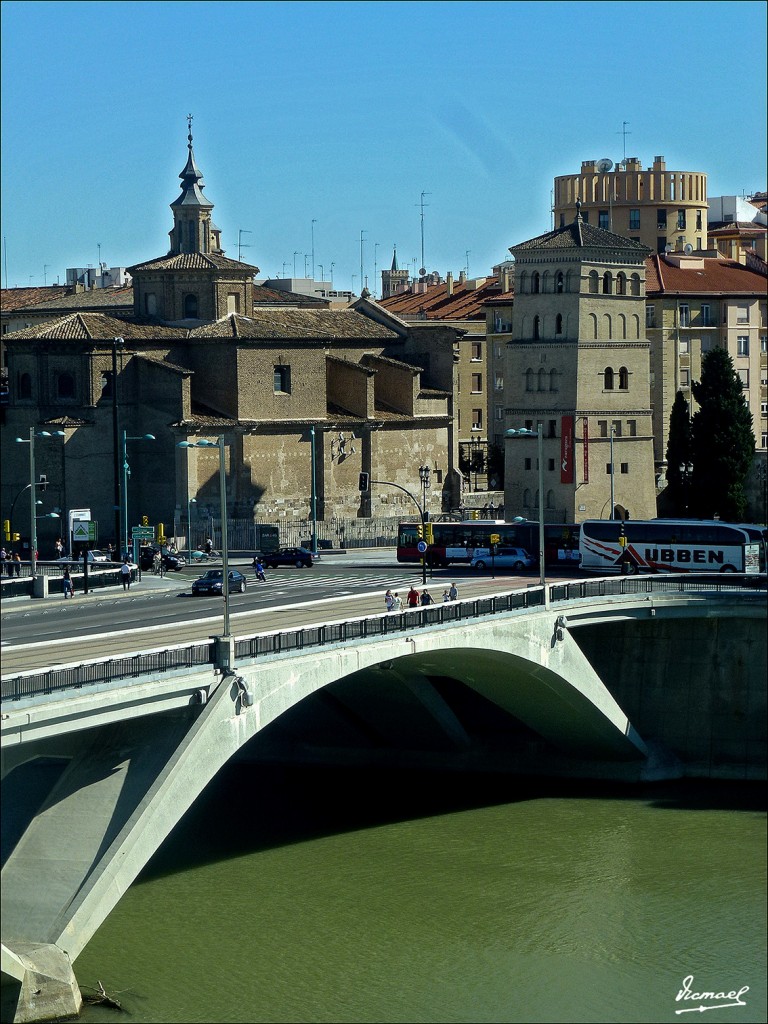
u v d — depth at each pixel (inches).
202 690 2450.8
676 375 7086.6
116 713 2299.5
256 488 5940.0
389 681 3486.7
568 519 6008.9
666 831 3346.5
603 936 2711.6
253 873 3002.0
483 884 2972.4
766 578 3941.9
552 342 6048.2
